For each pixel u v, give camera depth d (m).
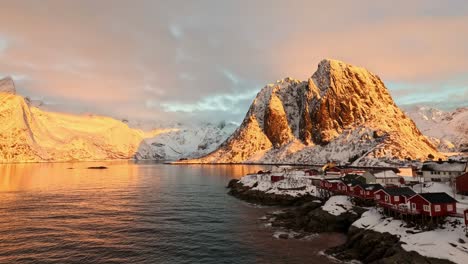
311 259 48.28
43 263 45.53
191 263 46.31
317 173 126.50
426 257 40.44
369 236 50.69
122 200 99.00
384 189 61.03
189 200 100.25
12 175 184.25
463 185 70.06
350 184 78.69
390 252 44.38
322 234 61.53
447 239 42.91
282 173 128.75
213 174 195.12
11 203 91.25
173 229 64.44
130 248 52.41
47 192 114.62
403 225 50.34
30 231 61.56
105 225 66.88
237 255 49.81
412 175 113.31
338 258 48.56
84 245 53.53
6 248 51.59
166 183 148.38
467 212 43.88
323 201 81.81
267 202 94.00
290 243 56.00
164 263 46.16
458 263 38.19
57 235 59.03
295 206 90.00
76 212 79.69
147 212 80.75
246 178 127.94
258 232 63.03
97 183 147.38
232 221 72.06
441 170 93.19
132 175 194.38
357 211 66.44
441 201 48.81
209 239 57.97
